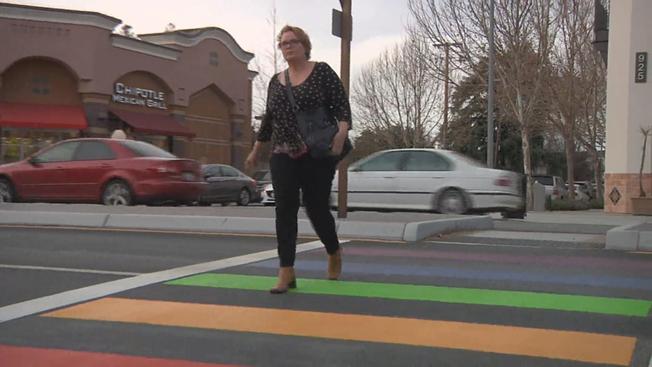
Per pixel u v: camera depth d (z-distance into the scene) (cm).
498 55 2578
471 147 4278
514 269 653
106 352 391
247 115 3581
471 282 585
